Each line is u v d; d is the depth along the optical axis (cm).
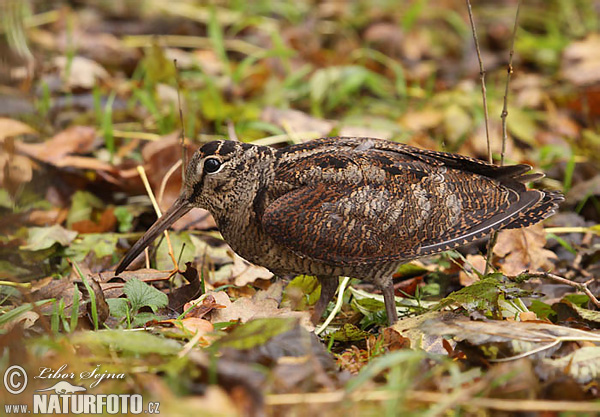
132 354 764
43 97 1469
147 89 1502
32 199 1195
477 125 1441
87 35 1803
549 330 788
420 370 741
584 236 1171
